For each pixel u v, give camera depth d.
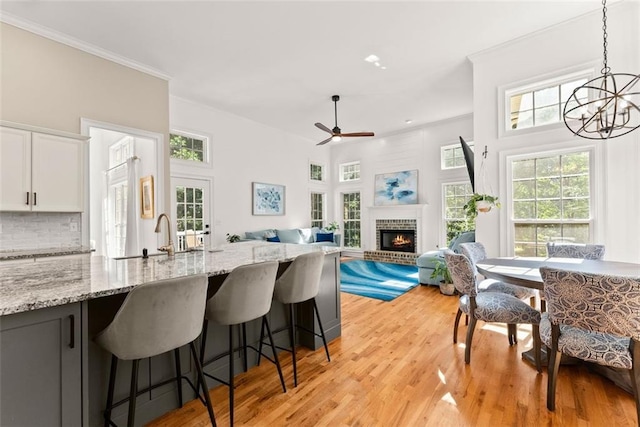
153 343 1.36
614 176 2.89
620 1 2.81
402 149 7.27
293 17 2.96
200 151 5.60
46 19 2.90
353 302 4.05
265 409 1.86
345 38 3.34
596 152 2.97
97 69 3.41
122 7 2.76
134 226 4.33
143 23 3.00
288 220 7.34
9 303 1.11
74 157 3.15
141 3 2.71
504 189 3.49
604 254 2.85
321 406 1.89
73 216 3.25
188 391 1.96
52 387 1.19
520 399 1.91
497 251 3.53
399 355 2.55
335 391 2.04
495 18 3.02
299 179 7.67
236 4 2.75
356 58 3.77
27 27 2.91
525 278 2.02
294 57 3.74
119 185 5.04
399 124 6.76
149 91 3.90
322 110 5.79
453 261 2.47
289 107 5.58
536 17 3.01
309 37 3.31
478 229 3.67
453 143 6.45
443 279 4.63
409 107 5.61
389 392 2.02
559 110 3.22
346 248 8.35
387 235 7.61
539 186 3.31
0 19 2.77
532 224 3.36
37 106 2.97
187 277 1.44
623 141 2.85
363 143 8.01
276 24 3.07
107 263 2.09
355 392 2.03
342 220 8.59
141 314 1.31
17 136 2.79
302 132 7.35
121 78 3.62
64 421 1.22
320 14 2.92
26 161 2.83
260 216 6.65
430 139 6.80
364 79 4.39
